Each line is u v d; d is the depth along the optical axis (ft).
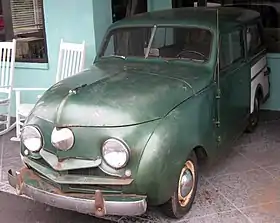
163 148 10.77
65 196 10.96
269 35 21.98
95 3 19.36
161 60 14.38
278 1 21.77
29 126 11.85
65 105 11.41
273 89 22.22
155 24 14.98
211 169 15.74
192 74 13.35
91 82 12.56
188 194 12.66
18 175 11.90
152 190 10.73
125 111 11.03
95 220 12.75
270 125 20.20
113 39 15.60
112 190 10.87
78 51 18.86
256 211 12.76
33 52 21.63
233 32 15.43
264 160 16.38
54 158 11.34
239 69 15.84
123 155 10.61
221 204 13.25
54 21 20.29
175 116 11.46
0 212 13.47
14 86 22.21
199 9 17.15
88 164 10.89
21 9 21.43
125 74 13.26
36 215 13.21
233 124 15.53
